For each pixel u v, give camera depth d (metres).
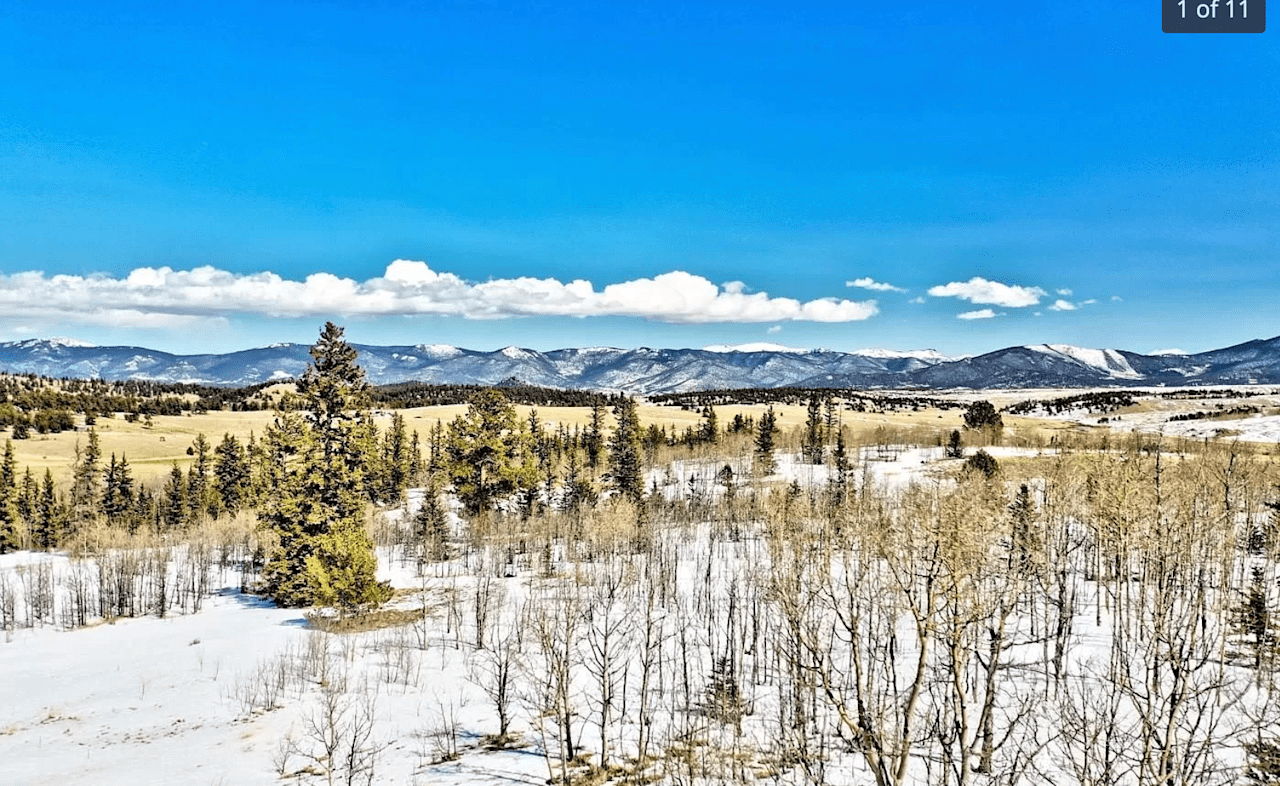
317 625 53.66
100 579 69.00
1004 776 22.52
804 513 60.16
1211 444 95.75
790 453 159.62
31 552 108.56
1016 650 37.84
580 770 29.16
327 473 60.31
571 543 78.31
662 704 37.34
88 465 133.62
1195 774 20.58
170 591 73.69
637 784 27.44
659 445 167.50
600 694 38.78
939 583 21.14
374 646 48.78
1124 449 96.50
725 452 159.75
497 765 29.73
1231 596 40.72
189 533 104.00
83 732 35.50
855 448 150.62
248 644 50.28
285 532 61.88
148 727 35.75
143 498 126.25
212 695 39.94
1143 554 32.81
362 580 54.81
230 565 89.31
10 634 58.94
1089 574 54.12
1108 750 19.78
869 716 22.27
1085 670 33.38
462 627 52.88
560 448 146.62
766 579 43.75
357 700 38.66
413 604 60.97
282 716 36.56
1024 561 28.30
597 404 152.00
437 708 37.34
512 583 68.44
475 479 93.88
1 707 40.03
